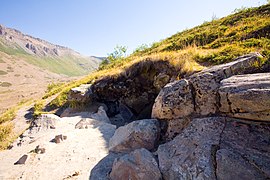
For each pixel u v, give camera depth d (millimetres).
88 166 7191
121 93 15000
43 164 7570
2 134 12266
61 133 10906
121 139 8102
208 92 6332
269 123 4672
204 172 4539
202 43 16344
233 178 4195
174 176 5105
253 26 13578
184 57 11602
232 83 5434
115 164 6211
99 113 13648
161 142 7324
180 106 6957
